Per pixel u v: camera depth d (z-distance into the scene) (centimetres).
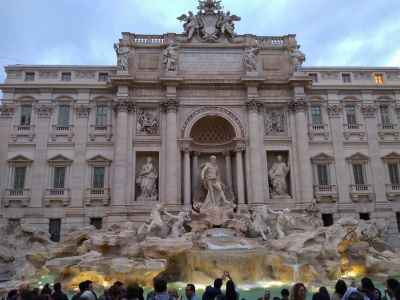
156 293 941
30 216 4003
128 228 3428
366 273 3077
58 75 4438
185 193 4062
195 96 4347
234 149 4303
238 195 4109
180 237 3097
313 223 3719
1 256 3403
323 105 4569
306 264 2680
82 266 2558
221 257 2753
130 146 4159
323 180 4350
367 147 4469
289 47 4544
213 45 4500
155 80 4284
